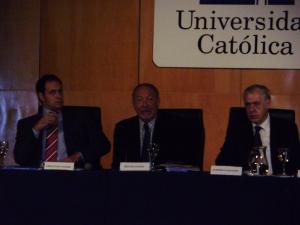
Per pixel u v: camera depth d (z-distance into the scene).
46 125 4.64
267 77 6.05
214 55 6.09
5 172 3.48
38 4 6.21
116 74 6.16
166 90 6.12
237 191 3.39
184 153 4.95
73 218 3.45
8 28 6.23
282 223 3.35
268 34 6.04
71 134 4.79
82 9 6.20
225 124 6.07
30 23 6.21
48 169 3.57
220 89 6.09
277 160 4.60
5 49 6.23
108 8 6.17
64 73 6.20
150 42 6.14
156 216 3.43
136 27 6.16
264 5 6.04
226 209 3.40
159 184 3.43
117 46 6.17
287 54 6.04
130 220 3.44
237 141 4.75
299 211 3.33
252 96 4.66
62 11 6.20
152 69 6.14
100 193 3.45
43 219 3.46
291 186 3.35
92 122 4.89
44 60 6.21
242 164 4.67
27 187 3.47
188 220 3.42
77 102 6.18
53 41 6.20
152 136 4.94
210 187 3.41
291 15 6.02
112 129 6.15
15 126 6.22
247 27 6.05
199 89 6.11
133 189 3.44
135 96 4.93
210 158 6.07
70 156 4.52
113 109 6.16
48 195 3.46
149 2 6.14
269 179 3.37
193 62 6.11
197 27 6.10
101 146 4.79
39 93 4.82
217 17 6.07
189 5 6.10
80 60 6.19
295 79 6.03
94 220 3.44
